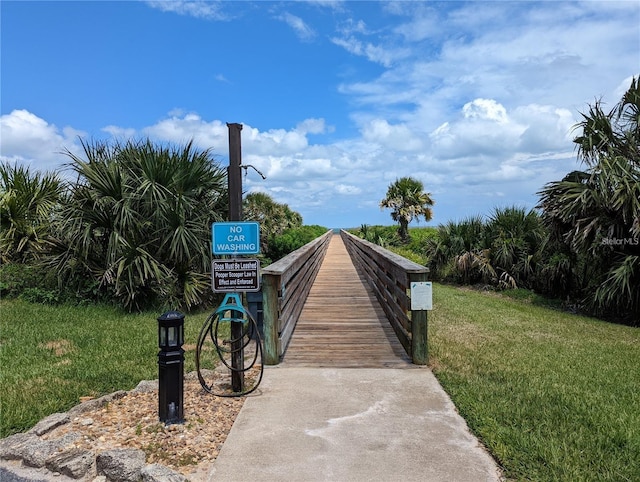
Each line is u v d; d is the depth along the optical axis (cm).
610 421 368
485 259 1477
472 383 458
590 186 985
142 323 771
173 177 916
